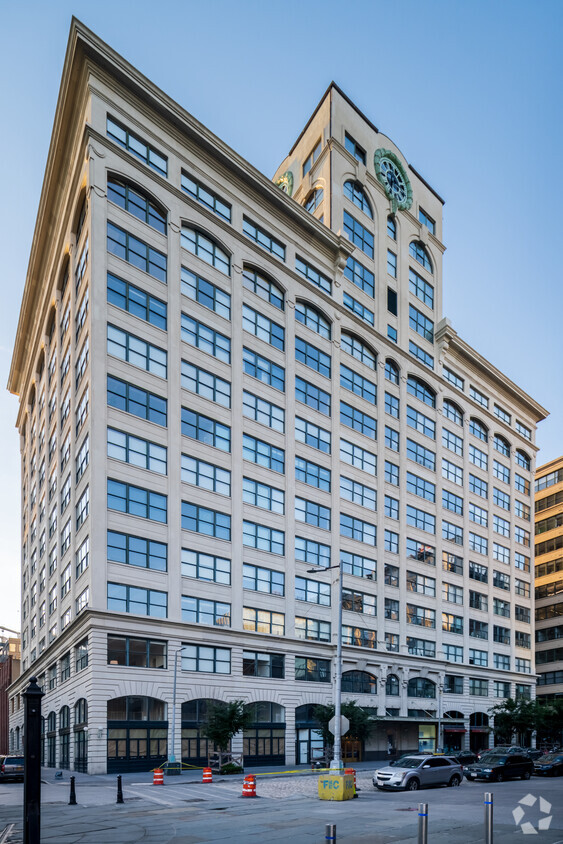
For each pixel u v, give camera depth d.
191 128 49.78
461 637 69.75
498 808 22.11
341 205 63.81
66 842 15.83
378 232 68.31
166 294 46.69
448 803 23.52
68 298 52.59
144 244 46.12
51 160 52.12
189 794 27.03
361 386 62.69
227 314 50.91
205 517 45.94
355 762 51.59
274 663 48.44
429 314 74.75
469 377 79.88
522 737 75.31
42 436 65.94
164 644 41.72
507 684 76.19
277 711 47.84
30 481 74.62
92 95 44.72
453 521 72.25
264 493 50.72
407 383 68.94
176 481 44.38
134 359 43.78
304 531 53.34
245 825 18.52
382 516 61.69
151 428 43.81
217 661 44.47
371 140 69.44
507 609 79.19
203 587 44.72
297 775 37.75
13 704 86.00
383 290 67.50
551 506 100.69
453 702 66.38
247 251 53.25
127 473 41.88
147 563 41.91
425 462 69.62
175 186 48.59
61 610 50.06
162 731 40.34
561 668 93.12
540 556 101.06
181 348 46.72
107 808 22.88
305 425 55.56
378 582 59.69
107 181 44.69
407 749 58.72
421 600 64.88
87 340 43.47
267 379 53.03
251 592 47.94
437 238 78.25
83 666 40.69
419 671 62.06
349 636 55.34
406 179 73.56
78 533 44.53
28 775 10.64
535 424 93.62
